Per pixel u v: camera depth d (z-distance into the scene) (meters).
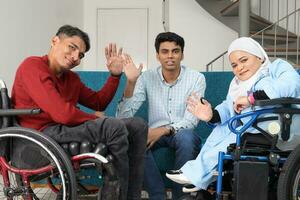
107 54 2.17
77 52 1.77
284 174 1.50
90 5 6.04
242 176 1.53
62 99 1.63
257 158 1.59
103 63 6.02
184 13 5.60
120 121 1.66
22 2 4.01
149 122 2.42
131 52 6.01
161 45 2.34
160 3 5.95
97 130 1.64
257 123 1.61
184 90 2.38
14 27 3.84
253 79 1.79
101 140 1.66
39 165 1.61
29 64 1.68
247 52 1.79
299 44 5.05
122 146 1.67
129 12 6.01
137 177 1.82
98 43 6.03
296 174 1.51
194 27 5.58
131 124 1.81
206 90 2.72
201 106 1.90
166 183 2.23
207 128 2.60
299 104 1.58
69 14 5.38
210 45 5.57
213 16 5.39
